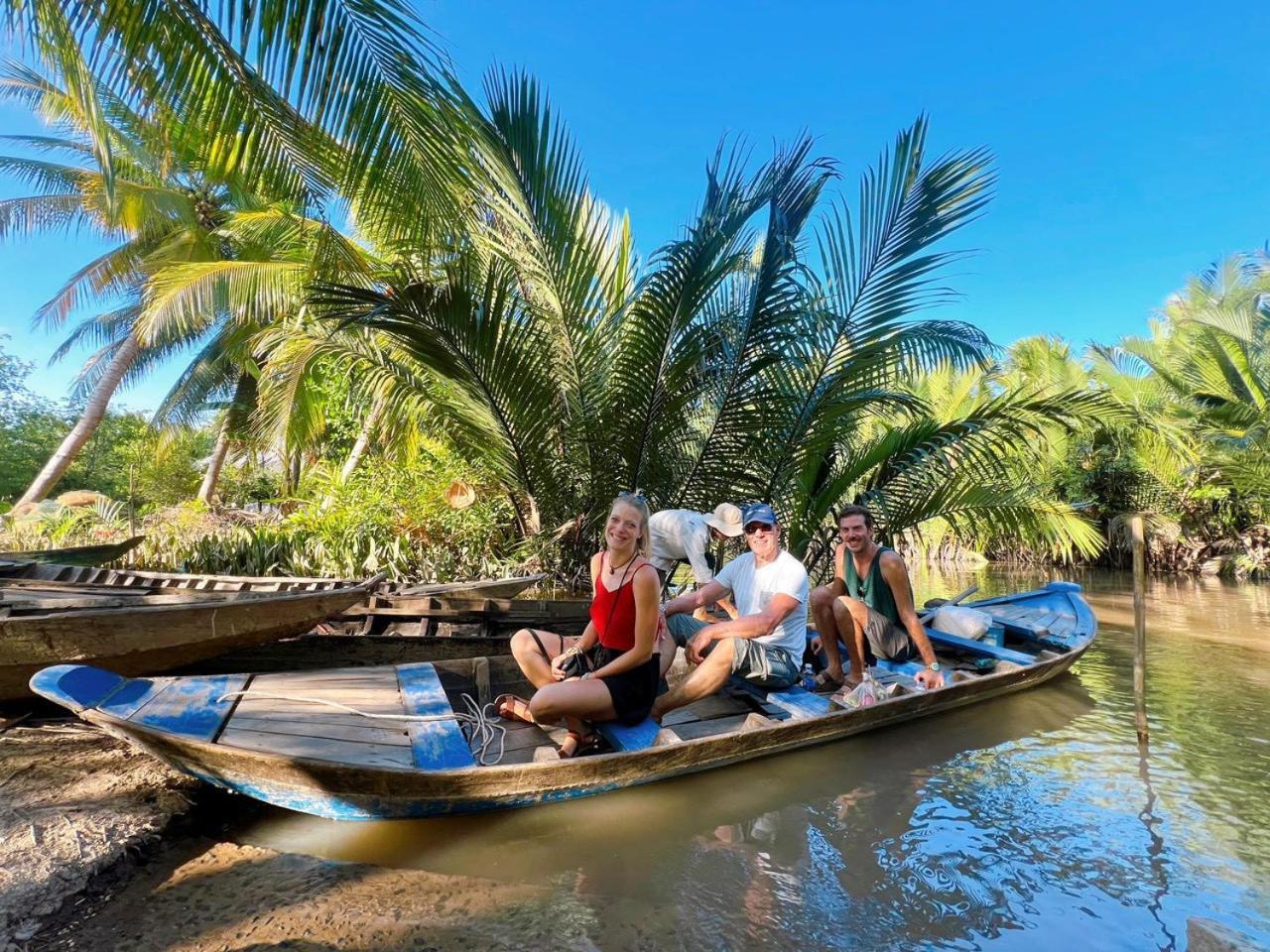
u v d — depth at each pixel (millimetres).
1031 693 4988
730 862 2699
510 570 9297
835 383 6961
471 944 2170
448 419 8430
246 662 5188
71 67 4129
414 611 5707
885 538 7449
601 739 3426
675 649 4055
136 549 9531
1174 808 3182
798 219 6855
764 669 3904
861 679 4438
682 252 6352
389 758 2805
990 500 7484
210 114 4520
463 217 6375
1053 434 15547
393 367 8516
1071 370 17656
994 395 17719
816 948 2201
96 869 2492
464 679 4062
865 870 2656
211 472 18375
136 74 4195
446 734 3045
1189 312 15945
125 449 21781
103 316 16531
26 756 3420
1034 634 5699
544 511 8844
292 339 9438
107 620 3740
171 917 2264
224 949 2117
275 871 2553
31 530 11859
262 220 11336
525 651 3650
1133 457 16016
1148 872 2656
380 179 4855
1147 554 16641
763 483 7793
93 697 2799
